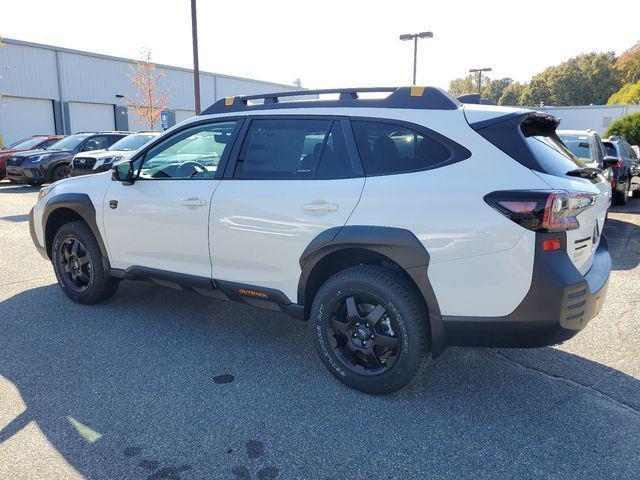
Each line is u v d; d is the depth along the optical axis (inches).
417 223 116.0
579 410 121.3
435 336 117.9
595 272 122.9
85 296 187.8
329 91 142.5
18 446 105.2
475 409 121.6
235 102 155.9
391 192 120.4
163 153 164.9
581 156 316.8
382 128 128.1
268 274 140.5
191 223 152.9
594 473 98.5
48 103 1132.5
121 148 532.1
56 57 1133.1
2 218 384.5
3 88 1043.3
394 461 102.1
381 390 125.9
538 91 3720.5
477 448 106.3
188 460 101.7
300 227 131.6
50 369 139.7
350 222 124.1
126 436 109.3
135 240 168.7
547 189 107.0
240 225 142.3
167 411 119.4
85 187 182.7
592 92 3511.3
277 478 96.9
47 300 196.1
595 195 118.3
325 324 132.0
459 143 117.8
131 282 221.1
